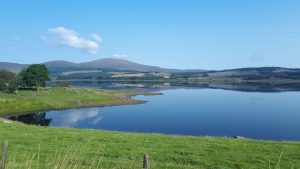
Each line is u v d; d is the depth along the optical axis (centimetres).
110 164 2278
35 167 1683
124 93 18125
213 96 17025
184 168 2444
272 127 7631
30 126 4500
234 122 8469
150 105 13125
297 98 14900
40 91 16150
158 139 3519
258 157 2755
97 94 16050
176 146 3164
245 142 3388
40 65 17000
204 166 2594
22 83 16375
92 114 10725
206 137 3772
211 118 9281
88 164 2073
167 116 9919
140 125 8412
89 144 3192
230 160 2692
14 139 3412
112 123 8856
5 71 15538
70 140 3394
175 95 18075
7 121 5178
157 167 2389
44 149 2852
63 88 18250
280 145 3216
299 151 2959
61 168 1598
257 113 10081
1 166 1482
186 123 8519
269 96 16375
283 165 2541
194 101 14350
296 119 8712
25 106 11488
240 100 14375
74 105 12756
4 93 14125
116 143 3266
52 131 4044
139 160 2595
